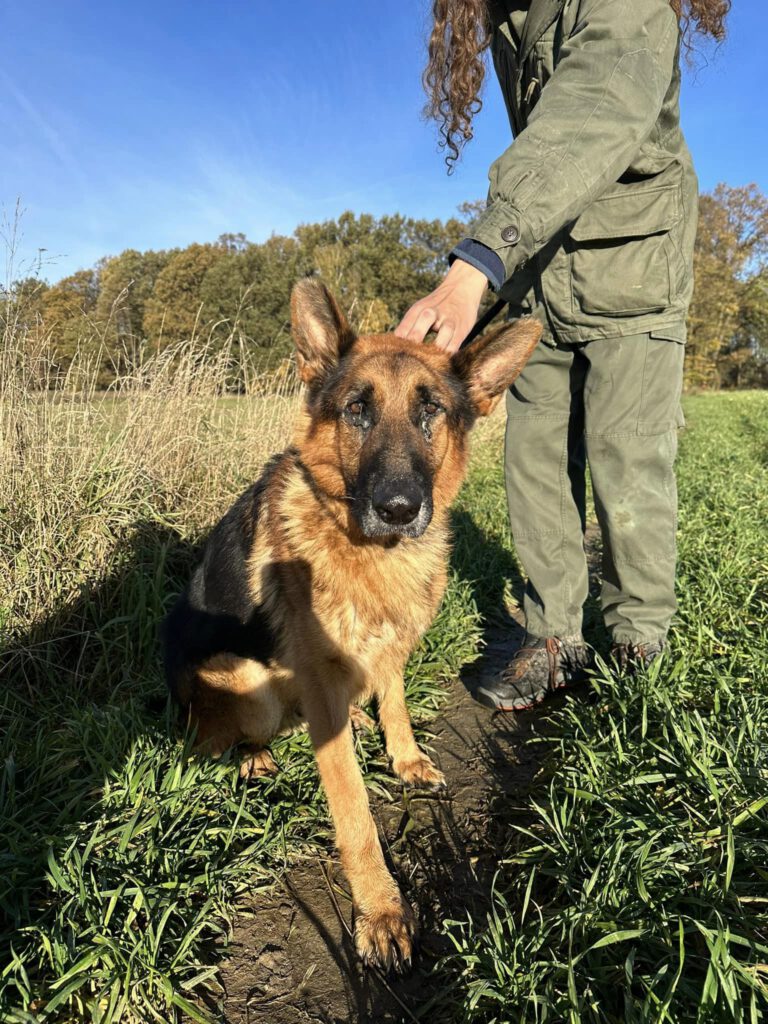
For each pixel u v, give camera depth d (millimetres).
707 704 2811
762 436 13406
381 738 3086
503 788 2695
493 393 2881
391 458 2344
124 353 4891
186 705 2871
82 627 3471
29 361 3961
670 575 3039
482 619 4512
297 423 2707
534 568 3408
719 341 49344
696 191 2846
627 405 2850
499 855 2311
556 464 3354
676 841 1955
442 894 2172
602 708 2865
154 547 4059
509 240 2121
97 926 1822
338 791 2176
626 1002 1480
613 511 2953
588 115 2182
